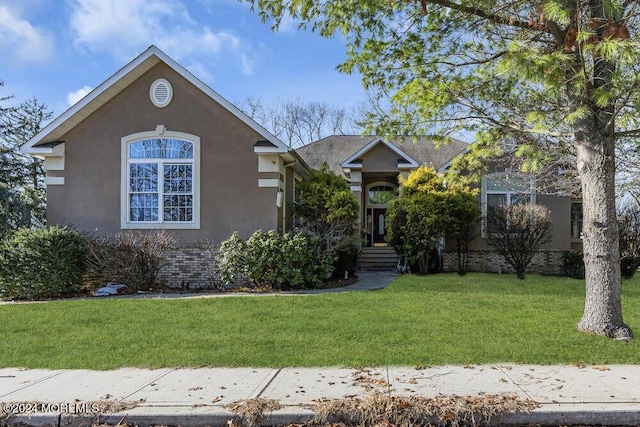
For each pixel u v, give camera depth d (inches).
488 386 196.2
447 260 663.8
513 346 255.4
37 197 669.3
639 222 584.1
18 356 251.0
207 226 547.5
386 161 724.7
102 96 547.2
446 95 341.1
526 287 485.1
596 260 279.1
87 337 289.3
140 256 509.4
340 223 567.2
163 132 552.1
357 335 283.0
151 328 310.7
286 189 628.7
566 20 212.2
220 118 551.5
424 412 170.9
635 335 275.4
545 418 170.1
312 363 231.5
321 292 465.7
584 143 278.1
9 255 474.0
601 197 275.7
